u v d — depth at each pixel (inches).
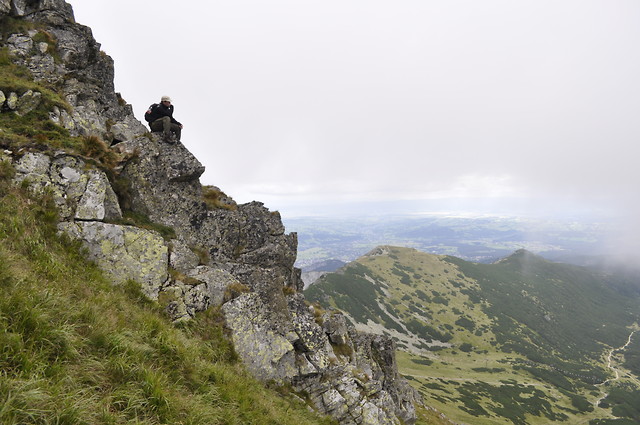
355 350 1152.2
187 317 564.4
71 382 247.8
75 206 541.3
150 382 296.5
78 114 728.3
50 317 291.1
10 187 480.7
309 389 705.0
